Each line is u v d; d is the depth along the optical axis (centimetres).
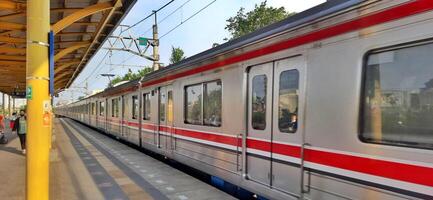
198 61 907
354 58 459
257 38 652
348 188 460
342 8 473
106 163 1186
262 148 639
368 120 441
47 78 465
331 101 489
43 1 460
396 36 407
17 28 1138
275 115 605
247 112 692
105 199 741
